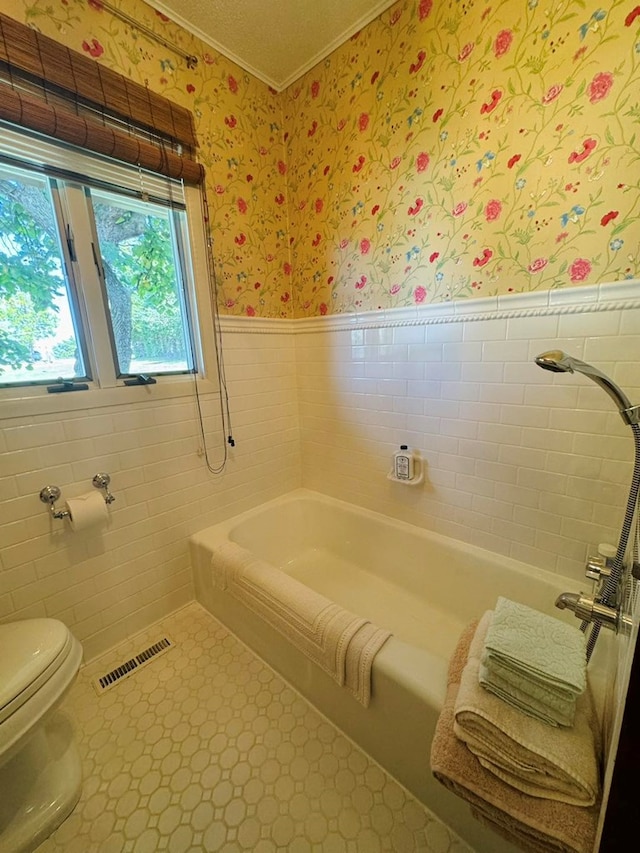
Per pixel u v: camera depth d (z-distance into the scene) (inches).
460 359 57.3
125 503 59.1
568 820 24.3
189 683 53.4
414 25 51.9
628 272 41.8
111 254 53.8
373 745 41.8
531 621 32.8
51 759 41.6
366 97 59.4
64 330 50.8
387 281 63.7
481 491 59.1
